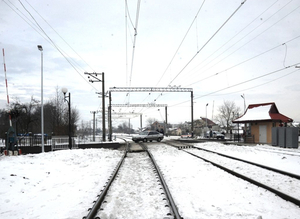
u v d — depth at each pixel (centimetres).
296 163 1262
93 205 558
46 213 545
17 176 861
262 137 2886
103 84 3100
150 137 3516
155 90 3878
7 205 603
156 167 1070
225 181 829
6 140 1772
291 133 2086
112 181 841
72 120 3931
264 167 1072
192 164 1224
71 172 1052
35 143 2258
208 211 540
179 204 590
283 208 559
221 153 1698
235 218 498
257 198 634
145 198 643
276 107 2942
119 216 518
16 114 2320
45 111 4631
